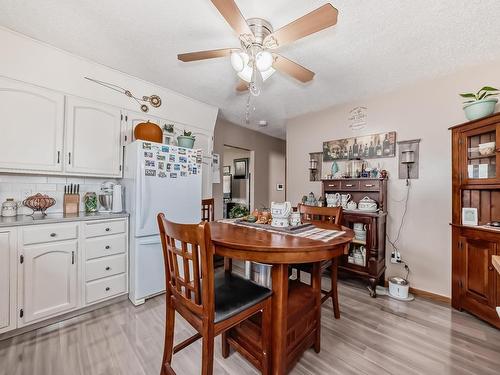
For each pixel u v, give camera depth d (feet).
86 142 7.36
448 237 7.60
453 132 7.14
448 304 7.39
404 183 8.54
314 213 6.98
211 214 9.55
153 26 5.59
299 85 8.51
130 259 7.43
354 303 7.45
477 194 6.93
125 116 8.26
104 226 6.98
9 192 6.73
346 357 4.99
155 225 7.47
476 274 6.45
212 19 5.32
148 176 7.29
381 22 5.22
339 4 4.71
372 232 7.98
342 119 10.38
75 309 6.37
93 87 7.43
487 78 6.95
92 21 5.46
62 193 7.64
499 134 5.92
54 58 6.54
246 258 3.76
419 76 7.80
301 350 4.75
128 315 6.50
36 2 4.90
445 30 5.47
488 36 5.67
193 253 3.31
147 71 7.75
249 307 3.77
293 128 12.40
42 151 6.56
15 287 5.47
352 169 9.55
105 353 4.98
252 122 13.65
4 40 5.82
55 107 6.77
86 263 6.61
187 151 8.38
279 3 4.73
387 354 5.09
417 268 8.20
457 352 5.15
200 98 9.94
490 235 6.06
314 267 5.25
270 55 4.94
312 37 5.77
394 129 8.83
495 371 4.61
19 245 5.53
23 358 4.80
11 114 6.08
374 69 7.35
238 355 5.07
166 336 4.13
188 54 5.16
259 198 16.43
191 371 4.56
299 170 12.05
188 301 3.55
